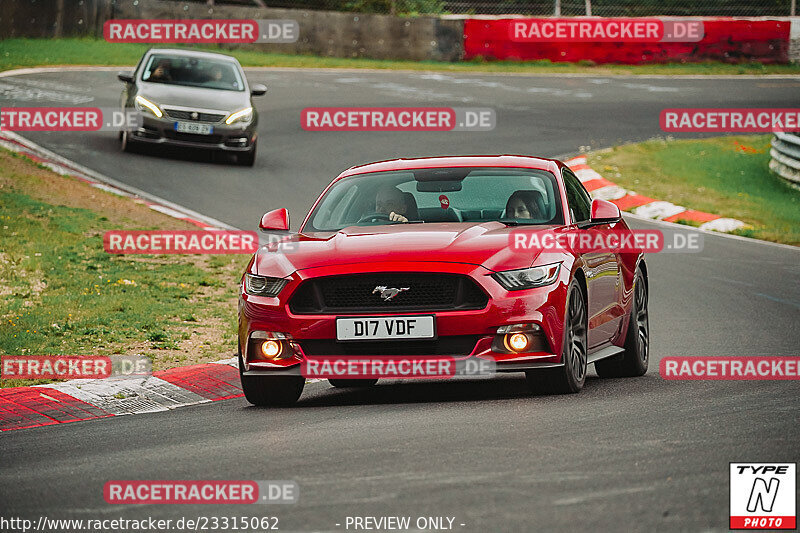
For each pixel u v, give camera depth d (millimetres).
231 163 77312
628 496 16844
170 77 77000
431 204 30000
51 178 66500
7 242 50312
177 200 65562
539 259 26906
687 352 36312
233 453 21500
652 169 83062
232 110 74688
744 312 44469
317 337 26516
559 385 27234
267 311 27062
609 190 75438
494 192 30297
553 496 16953
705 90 118438
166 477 19641
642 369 33000
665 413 24219
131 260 49938
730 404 25453
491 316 26016
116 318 39312
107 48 124125
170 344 35969
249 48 132750
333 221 30266
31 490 19141
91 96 93562
